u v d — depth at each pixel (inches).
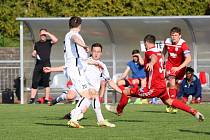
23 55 2249.0
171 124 1245.1
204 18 2153.1
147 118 1401.3
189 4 2805.1
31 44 2301.9
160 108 1771.7
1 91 2485.2
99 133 1078.4
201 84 2197.3
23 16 2940.5
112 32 2297.0
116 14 2795.3
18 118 1408.7
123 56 2340.1
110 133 1078.4
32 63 2301.9
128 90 1307.8
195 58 2298.2
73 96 1486.2
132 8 2800.2
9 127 1192.8
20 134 1070.4
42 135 1052.5
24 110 1686.8
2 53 2738.7
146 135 1048.2
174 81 1594.5
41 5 2903.5
